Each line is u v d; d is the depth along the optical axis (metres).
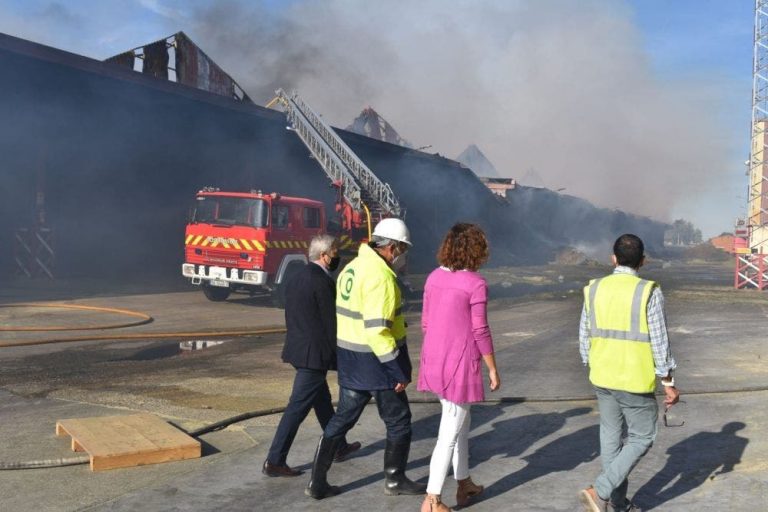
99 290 17.19
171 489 4.23
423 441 5.39
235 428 5.55
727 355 9.59
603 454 3.82
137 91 22.11
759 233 24.00
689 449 5.16
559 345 10.59
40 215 19.75
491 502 4.14
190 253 14.55
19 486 4.22
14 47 17.94
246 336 10.88
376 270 3.93
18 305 13.30
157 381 7.26
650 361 3.64
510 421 6.00
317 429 5.61
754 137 24.70
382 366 4.02
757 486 4.38
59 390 6.71
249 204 13.77
